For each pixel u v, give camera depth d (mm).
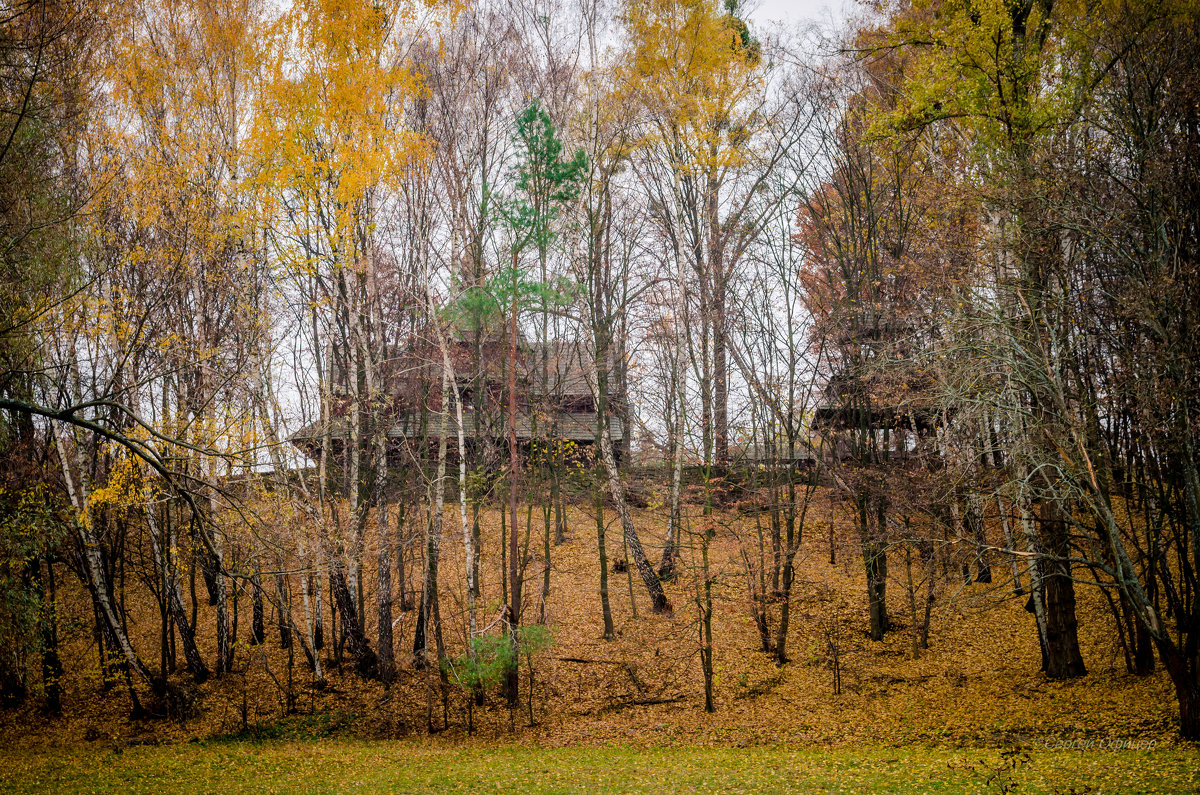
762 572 24125
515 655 20141
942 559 22172
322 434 23844
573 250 27375
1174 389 14289
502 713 21906
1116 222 15070
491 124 25859
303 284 23359
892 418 26188
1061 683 19625
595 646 24406
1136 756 14539
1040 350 15422
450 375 22375
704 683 22562
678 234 28734
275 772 17609
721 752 18609
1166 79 16656
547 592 24938
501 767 17766
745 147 28922
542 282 21812
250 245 22062
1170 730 15883
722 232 28359
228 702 22719
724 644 24375
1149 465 17781
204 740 20703
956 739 17641
